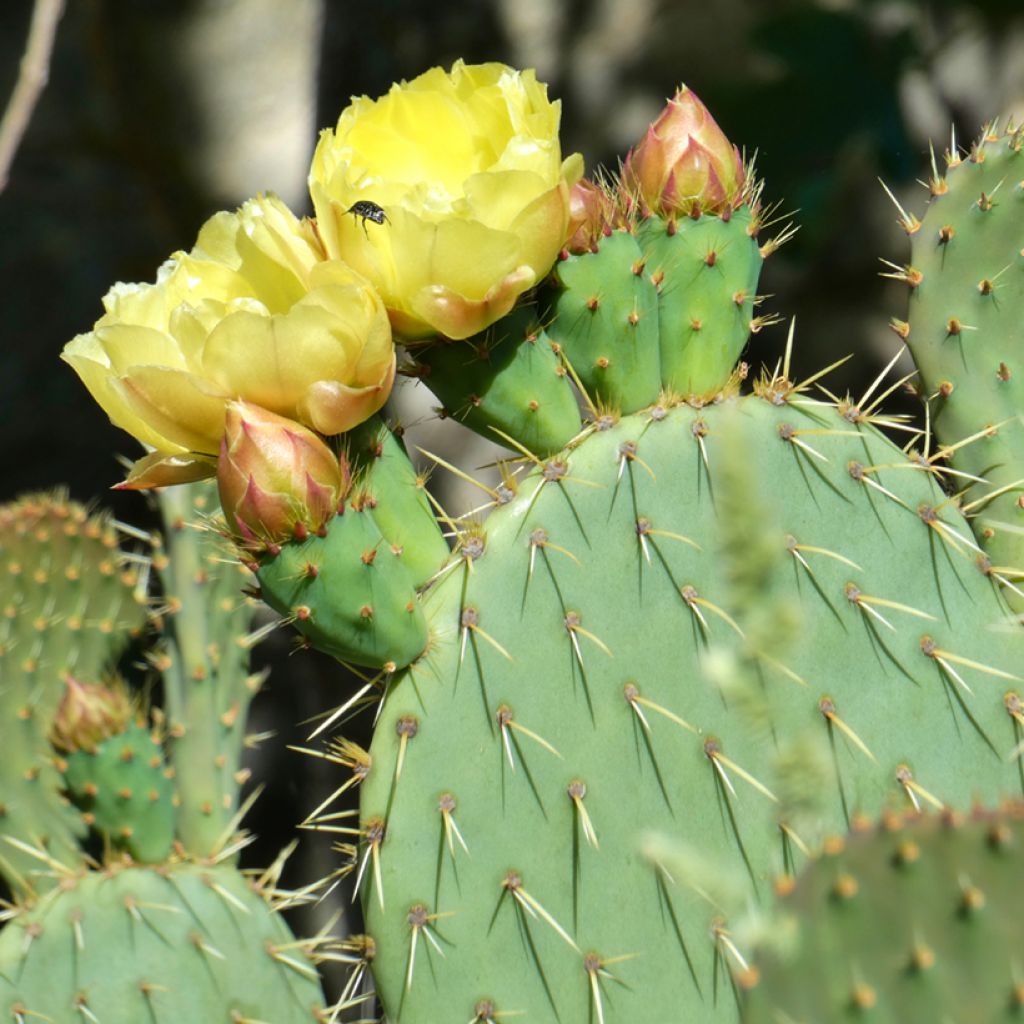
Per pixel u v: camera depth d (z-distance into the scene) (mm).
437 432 3799
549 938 2488
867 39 3170
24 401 6703
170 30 3916
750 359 4145
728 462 2467
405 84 2496
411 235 2463
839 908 2398
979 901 2395
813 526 2512
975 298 2564
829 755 2486
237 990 2623
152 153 4102
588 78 4070
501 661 2490
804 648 2504
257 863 3879
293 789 3811
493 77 2492
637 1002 2486
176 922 2623
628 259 2508
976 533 2566
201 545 2740
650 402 2521
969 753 2514
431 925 2486
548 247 2480
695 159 2520
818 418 2521
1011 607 2547
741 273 2527
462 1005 2486
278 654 3857
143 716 2713
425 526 2498
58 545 2791
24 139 6082
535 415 2508
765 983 2396
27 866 2781
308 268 2480
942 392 2568
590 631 2494
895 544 2520
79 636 2797
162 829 2691
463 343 2498
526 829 2488
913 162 3232
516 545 2496
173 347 2465
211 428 2465
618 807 2492
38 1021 2613
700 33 4016
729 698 2496
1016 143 2561
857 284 4086
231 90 3984
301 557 2463
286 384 2461
